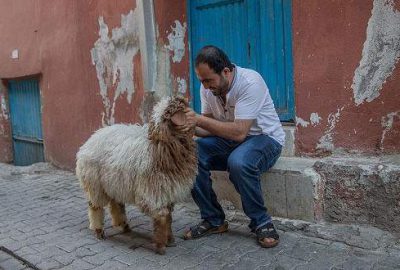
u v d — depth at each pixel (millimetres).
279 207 4094
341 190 3771
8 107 9812
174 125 3281
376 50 3600
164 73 5422
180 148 3330
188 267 3342
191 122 3297
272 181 4094
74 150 7242
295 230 3863
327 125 3967
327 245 3561
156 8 5375
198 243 3775
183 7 5117
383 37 3551
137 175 3359
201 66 3396
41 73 8047
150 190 3338
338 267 3186
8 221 4797
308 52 3996
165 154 3275
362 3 3627
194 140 3609
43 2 7672
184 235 3879
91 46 6504
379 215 3602
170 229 3686
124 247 3805
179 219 4445
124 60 5930
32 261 3609
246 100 3500
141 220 4488
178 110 3248
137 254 3631
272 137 3746
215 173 4551
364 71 3684
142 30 5395
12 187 6613
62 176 7137
